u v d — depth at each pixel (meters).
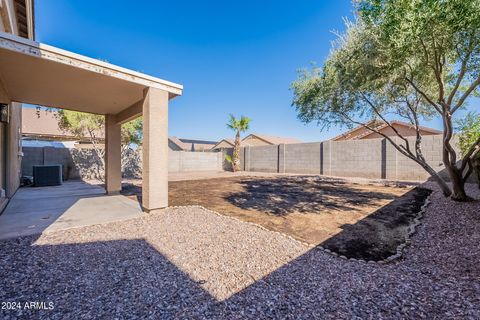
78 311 2.08
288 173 18.47
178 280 2.65
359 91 6.43
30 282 2.53
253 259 3.23
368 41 5.21
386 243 3.88
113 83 5.38
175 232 4.30
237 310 2.14
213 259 3.21
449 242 3.77
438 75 5.14
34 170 10.36
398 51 4.50
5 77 5.00
